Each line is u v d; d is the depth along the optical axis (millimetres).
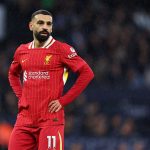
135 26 67000
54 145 24812
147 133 53469
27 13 63719
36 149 25500
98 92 55688
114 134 51344
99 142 49031
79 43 61688
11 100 53188
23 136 25203
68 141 48906
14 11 63750
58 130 24969
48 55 25062
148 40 66250
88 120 51938
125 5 68688
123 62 61438
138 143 49500
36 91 25016
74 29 62812
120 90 55938
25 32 63062
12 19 63469
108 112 54594
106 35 63844
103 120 52031
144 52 63562
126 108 55250
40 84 25016
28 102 25078
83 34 63125
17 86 26562
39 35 25031
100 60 60375
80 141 48875
